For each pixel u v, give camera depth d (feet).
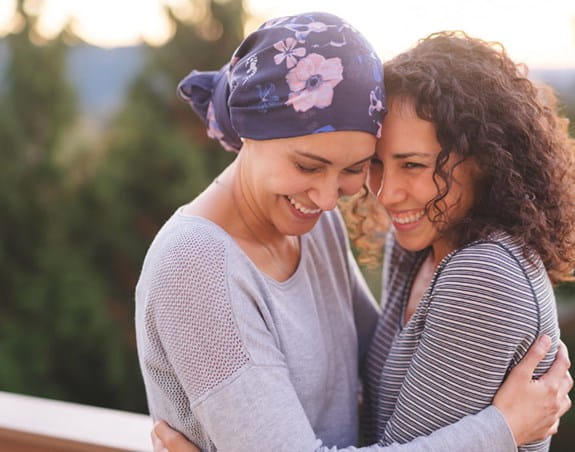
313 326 3.87
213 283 3.35
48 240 18.43
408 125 3.50
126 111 18.19
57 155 18.40
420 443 3.37
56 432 4.86
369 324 4.67
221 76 3.88
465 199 3.71
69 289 18.06
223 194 3.75
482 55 3.70
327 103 3.21
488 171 3.58
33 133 18.45
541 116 3.73
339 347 4.12
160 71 18.17
